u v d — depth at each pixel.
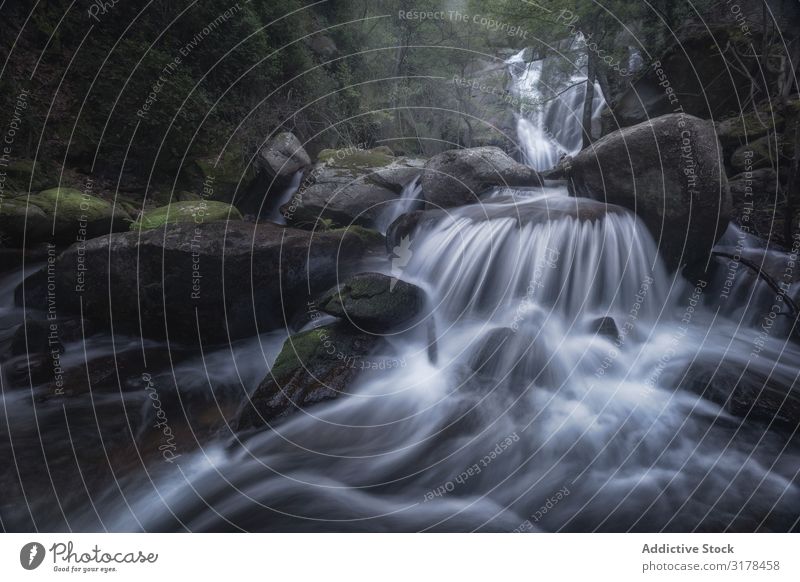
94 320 6.14
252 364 5.69
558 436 4.33
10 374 5.07
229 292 5.89
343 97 15.59
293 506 3.65
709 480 3.84
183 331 5.95
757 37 10.24
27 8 9.47
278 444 4.27
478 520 3.51
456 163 8.69
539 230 6.43
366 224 10.25
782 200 8.10
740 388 4.75
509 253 6.49
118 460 4.11
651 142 6.28
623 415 4.60
